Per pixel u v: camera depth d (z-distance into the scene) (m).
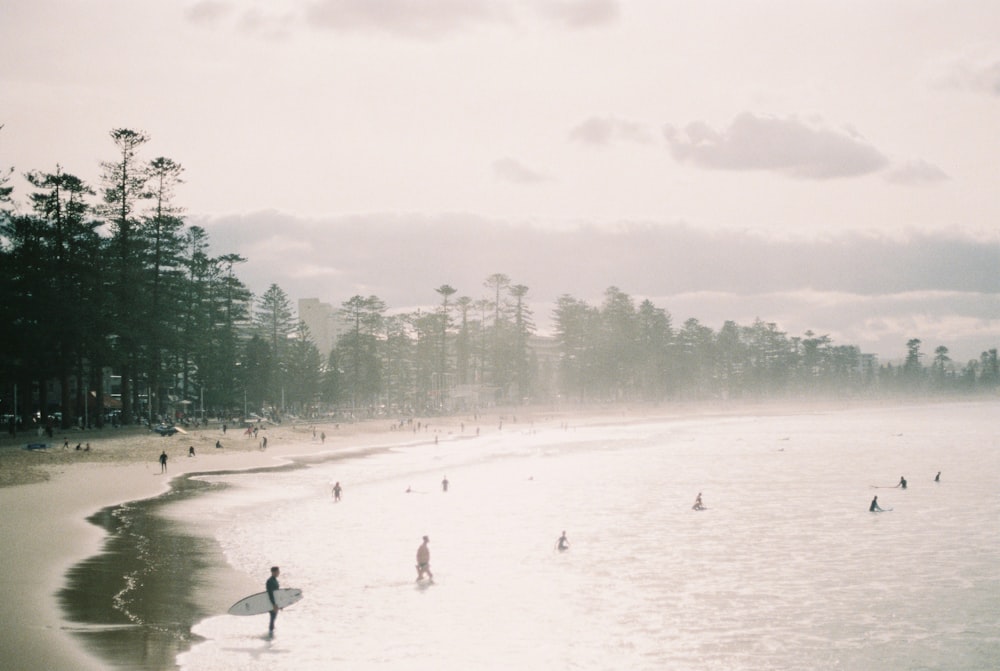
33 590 28.47
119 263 89.56
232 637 25.12
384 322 190.38
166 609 27.33
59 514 45.50
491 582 34.59
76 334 80.12
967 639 28.30
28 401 83.81
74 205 85.62
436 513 53.81
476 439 132.38
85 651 22.48
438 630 27.53
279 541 41.75
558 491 66.88
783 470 85.38
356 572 35.69
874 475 80.19
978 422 195.12
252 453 87.94
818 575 37.19
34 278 79.50
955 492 67.06
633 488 69.50
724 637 27.95
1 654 21.61
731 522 51.62
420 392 194.50
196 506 51.44
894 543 44.88
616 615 30.11
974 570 38.41
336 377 158.88
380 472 78.50
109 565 33.25
